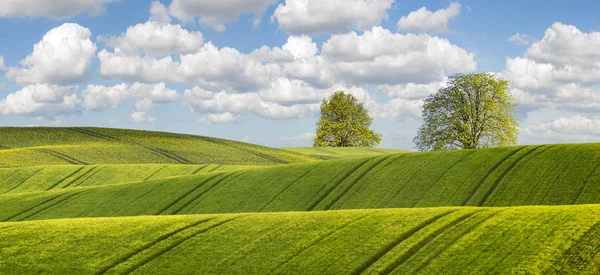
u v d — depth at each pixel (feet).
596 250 65.62
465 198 124.26
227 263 75.46
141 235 87.10
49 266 76.89
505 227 75.77
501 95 204.33
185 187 155.84
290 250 77.71
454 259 69.21
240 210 135.54
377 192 135.23
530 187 124.67
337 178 147.84
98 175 196.44
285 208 133.18
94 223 94.53
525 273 63.52
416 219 84.17
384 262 71.26
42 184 187.42
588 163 132.16
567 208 80.48
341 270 70.69
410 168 147.64
